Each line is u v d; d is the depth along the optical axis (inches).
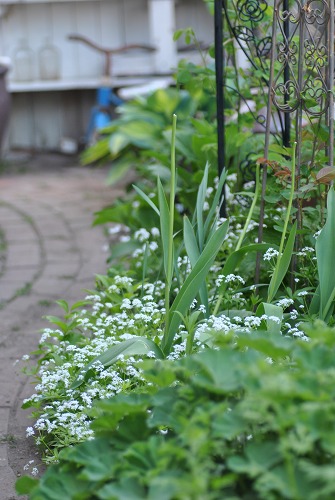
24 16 355.6
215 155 161.0
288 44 115.2
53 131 366.3
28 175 314.0
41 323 151.9
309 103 117.5
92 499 67.2
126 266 166.6
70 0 343.9
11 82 348.8
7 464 98.7
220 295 111.6
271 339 72.5
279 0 114.3
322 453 62.8
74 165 334.3
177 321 100.5
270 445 61.2
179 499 58.5
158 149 213.9
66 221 232.5
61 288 173.0
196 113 233.0
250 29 142.5
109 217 168.9
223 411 65.6
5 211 248.5
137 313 122.0
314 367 65.6
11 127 363.6
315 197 134.8
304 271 116.2
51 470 72.2
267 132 114.7
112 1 357.1
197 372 77.9
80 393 101.7
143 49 346.9
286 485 56.9
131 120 231.1
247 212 136.9
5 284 177.0
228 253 132.8
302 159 132.2
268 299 106.2
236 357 68.7
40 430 103.5
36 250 203.9
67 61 360.2
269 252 110.2
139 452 66.1
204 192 112.0
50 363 111.4
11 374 127.2
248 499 61.6
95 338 114.7
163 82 285.3
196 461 59.7
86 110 364.2
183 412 67.7
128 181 292.2
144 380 95.1
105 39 359.9
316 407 58.8
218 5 129.8
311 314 108.4
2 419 111.7
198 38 352.8
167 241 103.3
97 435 73.9
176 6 351.9
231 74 151.2
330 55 114.5
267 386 59.4
